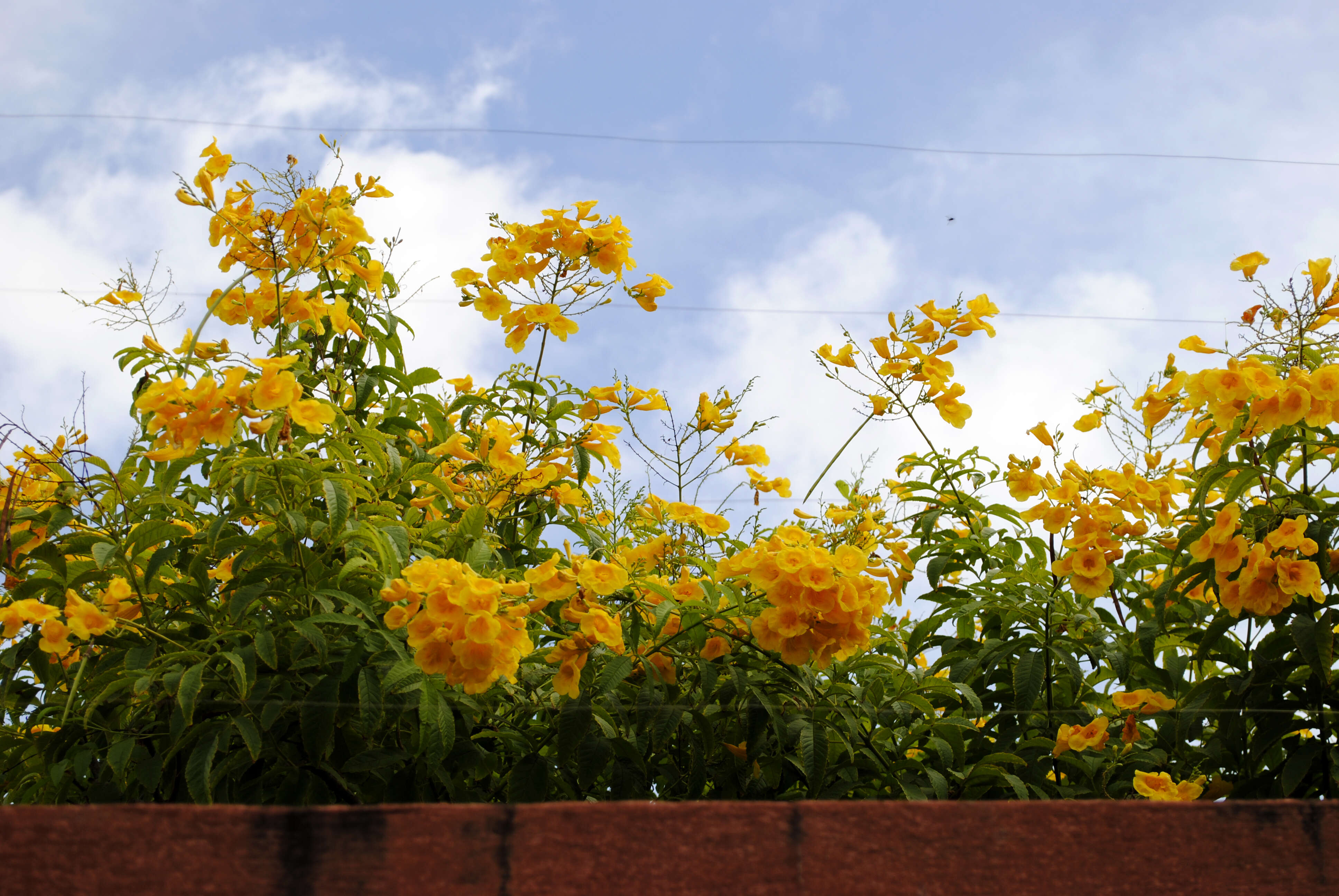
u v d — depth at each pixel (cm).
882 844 128
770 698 222
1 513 222
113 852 115
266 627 203
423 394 304
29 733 234
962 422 275
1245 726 219
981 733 256
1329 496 229
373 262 307
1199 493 229
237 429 205
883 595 212
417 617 182
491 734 214
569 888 121
